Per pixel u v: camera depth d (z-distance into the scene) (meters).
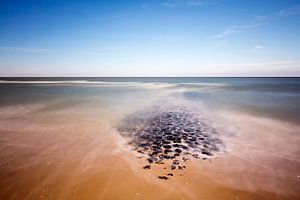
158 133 8.07
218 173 4.88
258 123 9.77
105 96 20.64
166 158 5.65
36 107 13.66
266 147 6.66
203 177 4.67
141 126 9.09
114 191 4.08
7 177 4.64
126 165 5.18
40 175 4.72
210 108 13.73
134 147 6.50
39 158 5.64
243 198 3.96
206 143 6.97
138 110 12.81
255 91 28.61
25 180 4.52
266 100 18.00
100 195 3.96
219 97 20.27
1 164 5.28
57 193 4.05
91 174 4.73
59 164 5.27
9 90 28.16
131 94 22.97
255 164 5.42
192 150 6.30
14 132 8.00
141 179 4.51
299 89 33.50
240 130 8.60
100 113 11.78
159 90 29.56
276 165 5.38
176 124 9.51
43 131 8.15
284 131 8.45
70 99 17.98
